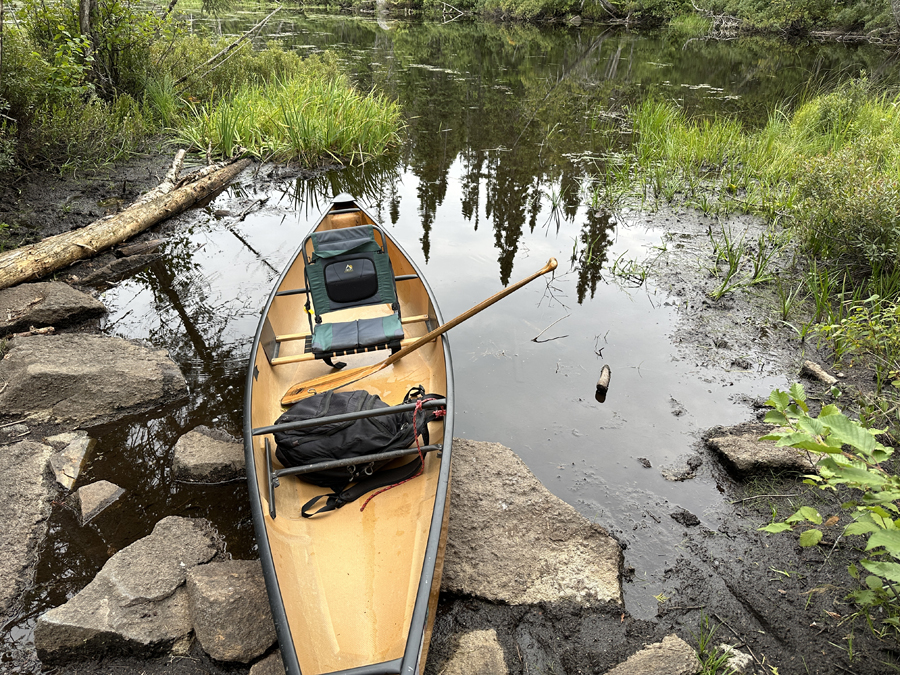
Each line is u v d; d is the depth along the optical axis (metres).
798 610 2.87
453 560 3.09
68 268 6.32
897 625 2.64
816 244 6.41
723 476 3.74
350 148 10.45
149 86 10.99
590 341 5.20
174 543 3.13
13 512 3.35
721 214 7.93
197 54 12.77
